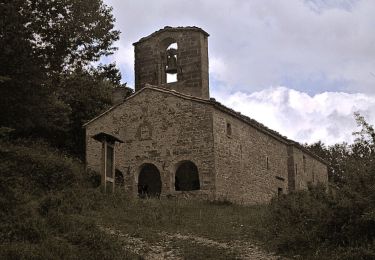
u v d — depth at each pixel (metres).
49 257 11.05
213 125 24.33
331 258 11.98
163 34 28.55
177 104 25.38
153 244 13.66
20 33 22.20
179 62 27.98
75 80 30.64
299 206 15.60
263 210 19.38
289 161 33.25
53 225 13.47
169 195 24.39
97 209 16.80
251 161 27.73
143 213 17.17
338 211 12.98
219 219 17.64
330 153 45.22
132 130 26.28
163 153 25.19
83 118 32.03
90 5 26.47
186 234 15.07
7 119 24.08
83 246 12.23
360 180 13.10
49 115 27.97
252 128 28.48
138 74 28.92
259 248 13.77
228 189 24.73
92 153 27.12
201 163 24.11
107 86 34.12
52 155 20.52
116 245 12.68
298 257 12.66
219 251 13.12
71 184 18.53
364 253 11.53
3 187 14.92
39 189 17.23
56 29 24.39
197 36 27.88
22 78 22.83
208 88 28.02
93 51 27.38
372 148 13.75
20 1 22.52
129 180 25.75
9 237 11.96
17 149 19.06
